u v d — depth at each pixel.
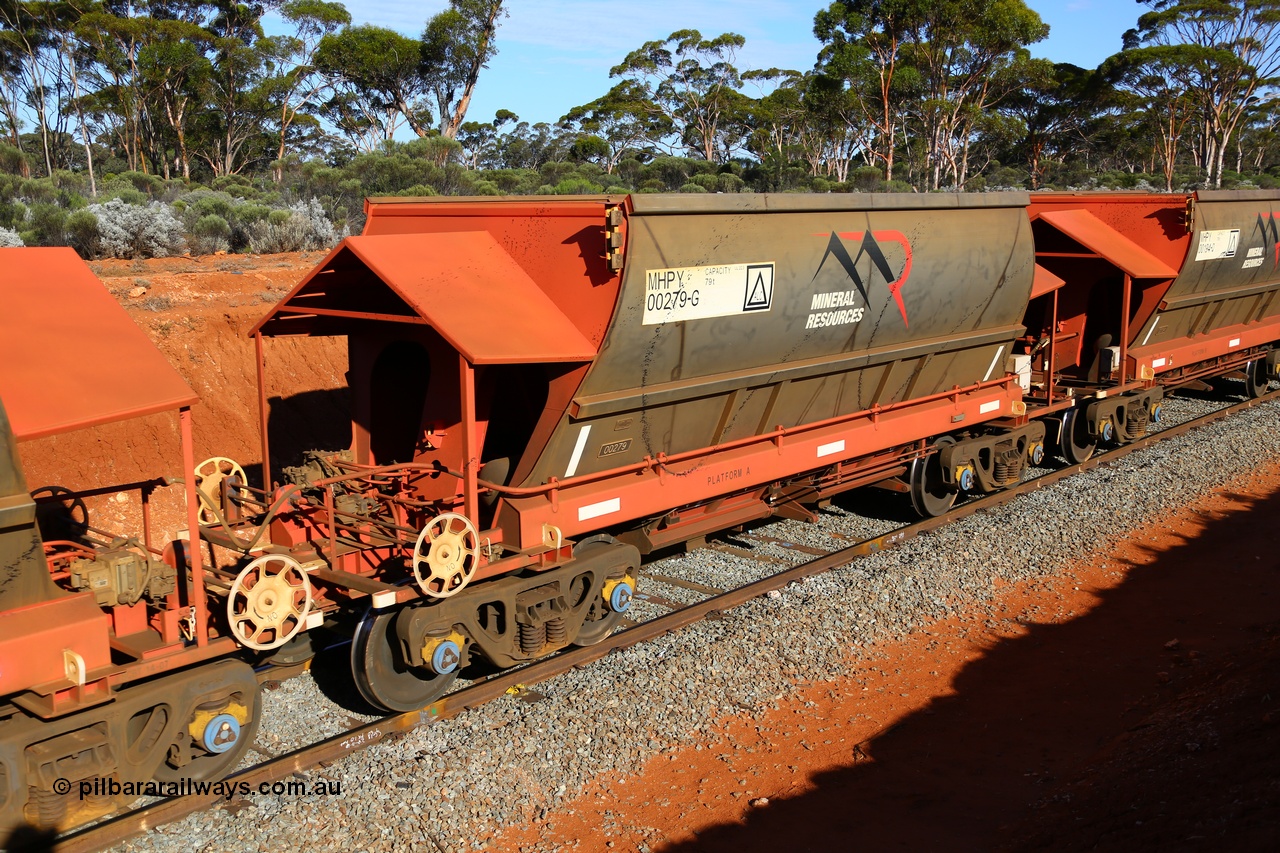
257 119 56.25
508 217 7.93
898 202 9.97
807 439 10.16
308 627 6.49
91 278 6.06
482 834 5.63
